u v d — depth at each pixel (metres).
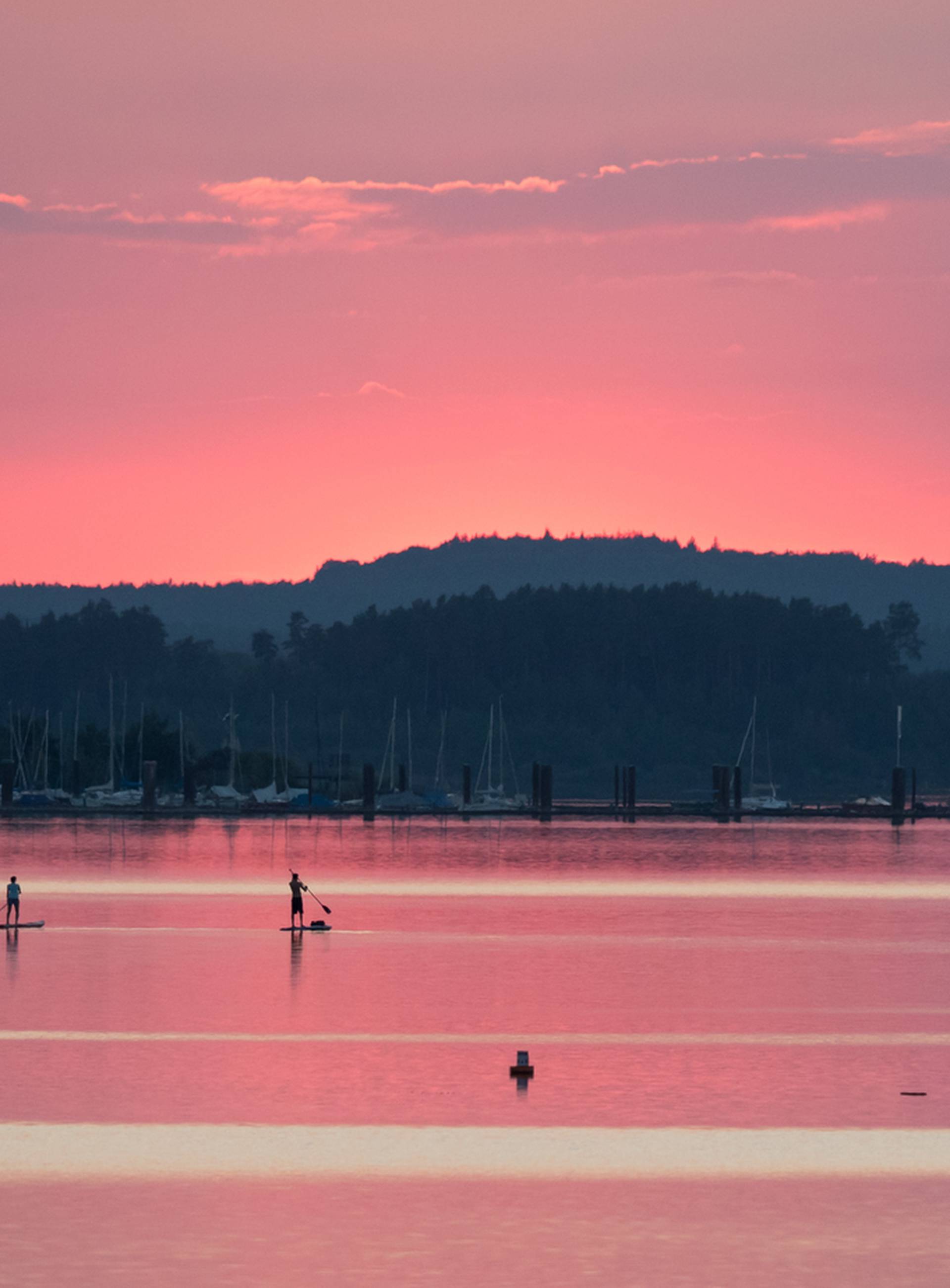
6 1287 111.69
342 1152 143.00
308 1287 112.38
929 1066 180.12
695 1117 156.25
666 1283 113.44
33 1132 148.88
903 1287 112.81
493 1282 113.50
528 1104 161.00
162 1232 122.56
